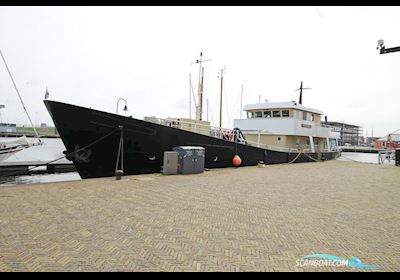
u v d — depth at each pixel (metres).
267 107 20.81
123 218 5.64
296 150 21.06
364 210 6.82
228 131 16.27
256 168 16.22
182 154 12.24
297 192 9.02
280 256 3.99
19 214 5.73
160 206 6.69
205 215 6.02
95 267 3.52
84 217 5.63
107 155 10.73
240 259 3.85
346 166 19.91
